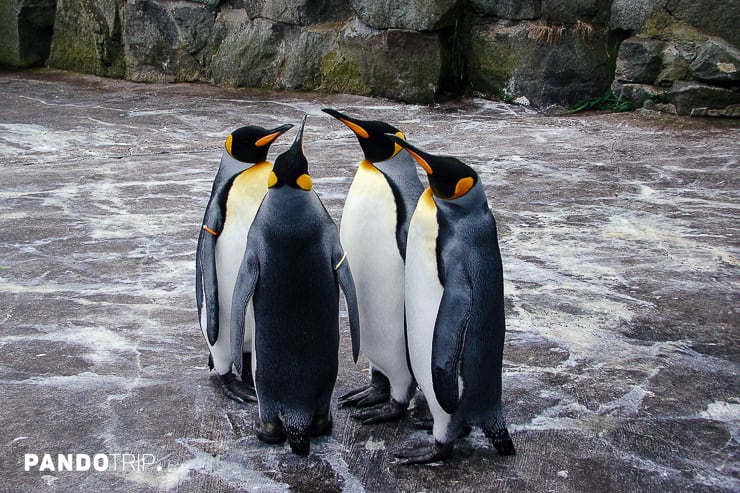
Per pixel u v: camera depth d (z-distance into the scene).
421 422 3.92
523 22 13.16
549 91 13.03
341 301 5.54
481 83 13.72
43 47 16.55
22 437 3.84
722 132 11.33
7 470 3.58
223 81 15.10
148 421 3.99
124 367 4.56
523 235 6.99
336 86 14.20
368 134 3.66
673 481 3.54
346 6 14.21
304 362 3.44
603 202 8.02
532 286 5.84
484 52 13.49
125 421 3.99
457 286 3.18
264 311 3.39
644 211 7.73
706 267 6.25
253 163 3.86
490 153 10.11
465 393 3.30
